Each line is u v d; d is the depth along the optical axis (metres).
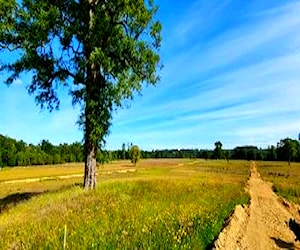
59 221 13.04
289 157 160.75
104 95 22.22
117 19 22.39
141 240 11.30
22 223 13.32
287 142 162.50
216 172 88.50
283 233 22.27
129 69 22.38
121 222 13.30
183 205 18.53
